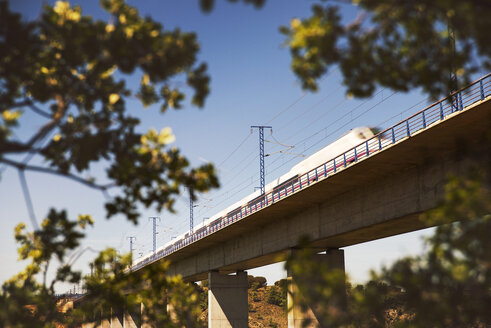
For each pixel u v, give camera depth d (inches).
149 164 336.2
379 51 297.9
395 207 1256.2
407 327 374.9
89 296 455.8
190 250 2674.7
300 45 270.4
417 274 341.7
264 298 5403.5
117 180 327.0
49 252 403.5
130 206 335.6
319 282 294.0
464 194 295.1
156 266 441.7
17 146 275.4
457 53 301.6
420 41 295.6
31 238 452.4
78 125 336.2
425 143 1051.3
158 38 305.7
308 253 298.5
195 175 342.0
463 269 312.2
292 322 1530.5
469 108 892.0
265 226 1968.5
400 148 1081.4
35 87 326.6
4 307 429.4
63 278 458.9
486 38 271.3
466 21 259.8
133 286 446.0
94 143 334.0
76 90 329.4
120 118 349.1
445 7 246.8
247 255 2114.9
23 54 304.0
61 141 335.3
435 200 1115.3
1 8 291.0
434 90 317.7
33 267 459.2
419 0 266.5
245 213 1913.1
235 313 2554.1
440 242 329.1
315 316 1099.3
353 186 1412.4
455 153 1059.3
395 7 273.1
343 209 1481.3
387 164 1198.9
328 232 1550.2
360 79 303.1
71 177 298.2
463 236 322.0
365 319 345.4
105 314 504.4
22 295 440.8
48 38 310.2
